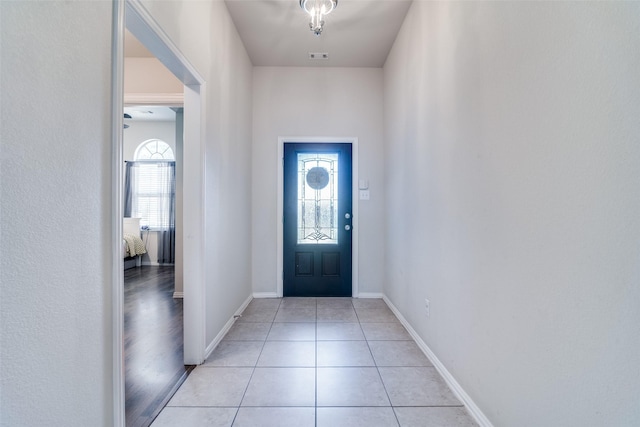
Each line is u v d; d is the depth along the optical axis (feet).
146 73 9.48
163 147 21.68
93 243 3.31
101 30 3.42
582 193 2.83
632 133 2.38
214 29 7.24
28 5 2.59
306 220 11.91
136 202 21.24
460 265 5.29
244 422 4.68
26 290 2.60
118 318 3.61
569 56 2.97
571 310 2.96
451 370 5.64
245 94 10.39
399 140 9.31
